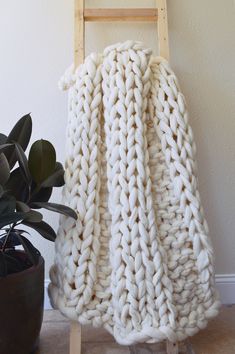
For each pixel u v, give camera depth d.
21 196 0.74
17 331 0.70
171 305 0.71
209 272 0.75
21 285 0.70
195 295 0.75
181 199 0.75
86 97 0.77
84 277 0.73
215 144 1.03
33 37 0.98
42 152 0.72
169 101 0.78
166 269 0.73
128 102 0.75
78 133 0.77
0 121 1.00
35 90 0.99
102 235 0.75
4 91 0.99
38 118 1.00
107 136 0.76
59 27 0.99
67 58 0.99
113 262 0.72
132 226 0.72
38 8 0.98
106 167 0.77
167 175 0.77
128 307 0.70
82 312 0.73
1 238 0.83
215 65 1.01
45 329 0.91
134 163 0.74
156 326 0.70
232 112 1.02
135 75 0.76
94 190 0.75
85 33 0.98
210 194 1.03
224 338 0.87
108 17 0.93
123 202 0.73
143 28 0.99
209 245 0.76
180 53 1.00
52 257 1.02
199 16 1.00
